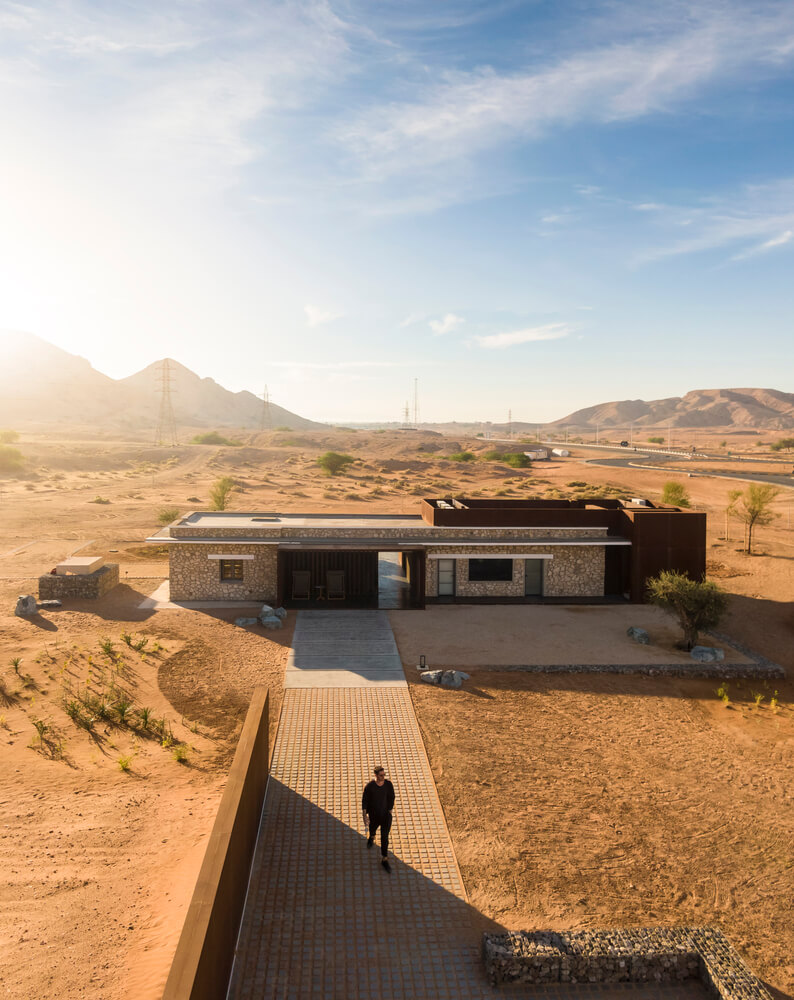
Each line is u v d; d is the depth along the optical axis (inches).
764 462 4050.2
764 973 341.4
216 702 668.7
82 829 441.4
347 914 369.7
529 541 1063.6
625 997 320.5
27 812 462.3
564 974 325.4
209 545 1034.7
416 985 322.0
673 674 787.4
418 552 1038.4
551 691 723.4
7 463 3211.1
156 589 1110.4
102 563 1114.1
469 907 380.8
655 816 487.8
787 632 959.6
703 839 460.8
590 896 395.9
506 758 568.1
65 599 1027.3
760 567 1352.1
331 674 746.8
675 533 1061.8
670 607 872.9
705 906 391.9
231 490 2652.6
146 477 3284.9
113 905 363.3
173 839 431.2
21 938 334.0
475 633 903.7
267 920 362.3
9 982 301.7
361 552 1103.6
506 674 767.1
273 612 948.6
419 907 378.3
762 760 582.9
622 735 624.1
